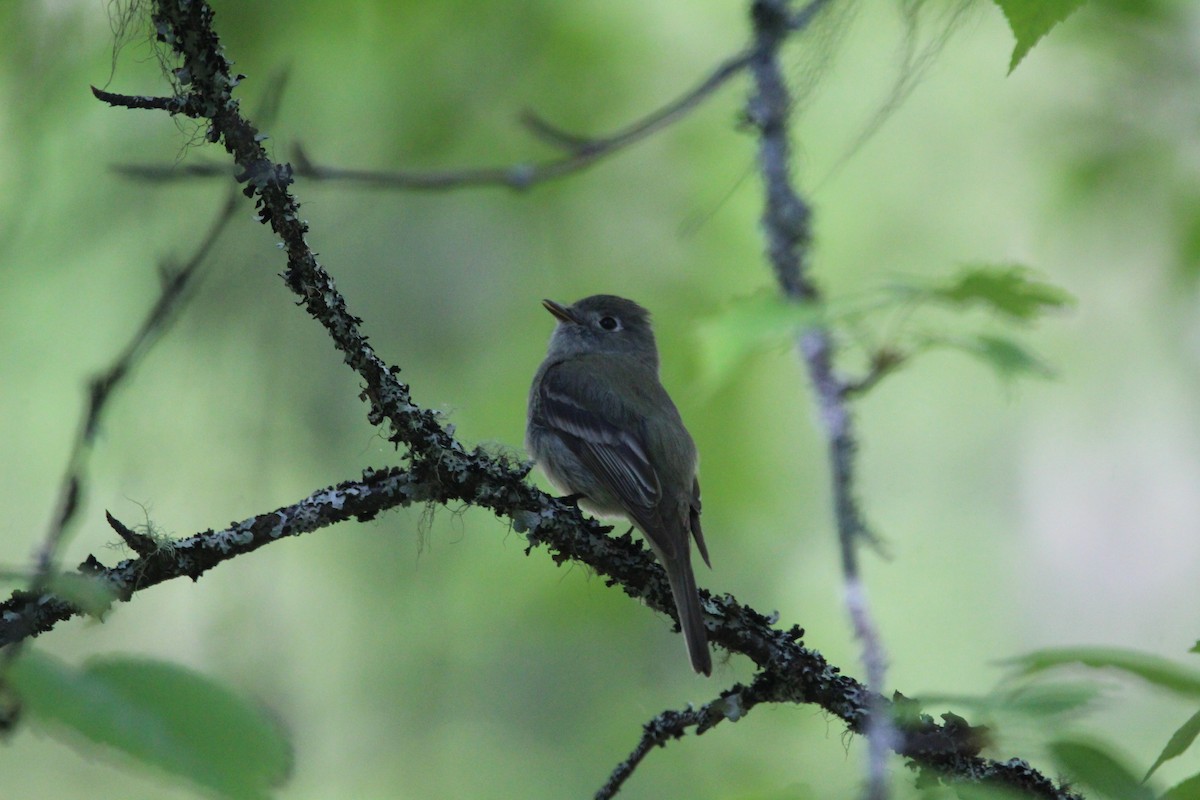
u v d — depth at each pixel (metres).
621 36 11.33
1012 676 3.29
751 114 5.62
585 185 11.48
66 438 11.65
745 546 11.27
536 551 11.18
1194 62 10.45
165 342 11.66
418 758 11.17
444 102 11.14
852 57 11.07
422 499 6.79
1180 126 10.53
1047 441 13.72
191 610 11.96
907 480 13.82
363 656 11.51
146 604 11.91
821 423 4.16
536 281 11.65
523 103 11.25
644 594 7.30
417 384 11.68
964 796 3.29
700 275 11.27
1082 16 10.35
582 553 7.23
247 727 2.32
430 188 5.98
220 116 5.75
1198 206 10.44
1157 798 3.37
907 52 5.82
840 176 12.18
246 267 11.63
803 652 6.51
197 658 11.68
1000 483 13.84
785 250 5.28
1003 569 13.66
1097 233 10.80
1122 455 13.45
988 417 13.77
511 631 11.23
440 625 11.44
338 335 6.61
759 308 3.47
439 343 11.77
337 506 6.54
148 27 5.82
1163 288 10.86
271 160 5.98
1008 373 3.54
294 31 10.19
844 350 4.11
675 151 11.46
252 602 11.45
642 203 11.51
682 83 11.41
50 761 11.30
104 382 3.62
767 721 10.71
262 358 11.80
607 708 11.08
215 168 5.77
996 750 3.30
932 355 13.72
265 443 11.61
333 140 11.14
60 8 9.48
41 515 11.52
